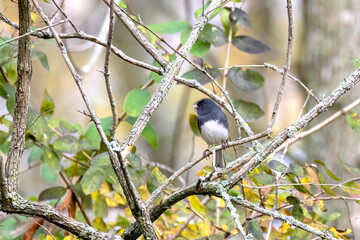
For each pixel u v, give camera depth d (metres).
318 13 10.48
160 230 7.20
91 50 14.99
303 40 10.90
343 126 9.66
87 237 4.93
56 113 14.80
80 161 7.86
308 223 6.57
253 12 16.25
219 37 7.40
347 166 7.04
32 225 6.41
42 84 15.16
